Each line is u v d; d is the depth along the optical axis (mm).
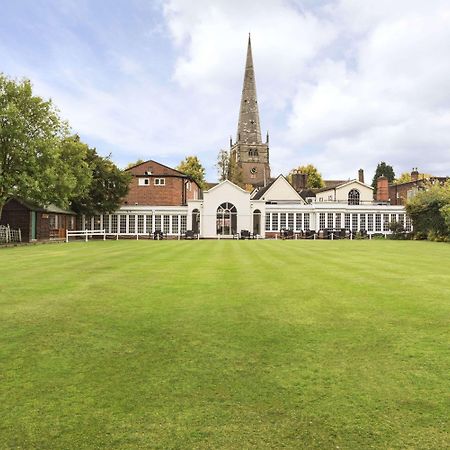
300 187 75000
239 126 101562
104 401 4594
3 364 5645
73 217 49281
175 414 4320
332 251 23828
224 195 51125
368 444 3801
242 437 3916
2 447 3791
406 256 20281
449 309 8469
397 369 5418
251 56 100750
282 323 7492
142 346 6328
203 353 6016
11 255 20984
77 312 8312
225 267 15258
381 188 63531
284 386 4934
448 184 42125
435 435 3932
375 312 8242
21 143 31047
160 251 23469
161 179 58500
